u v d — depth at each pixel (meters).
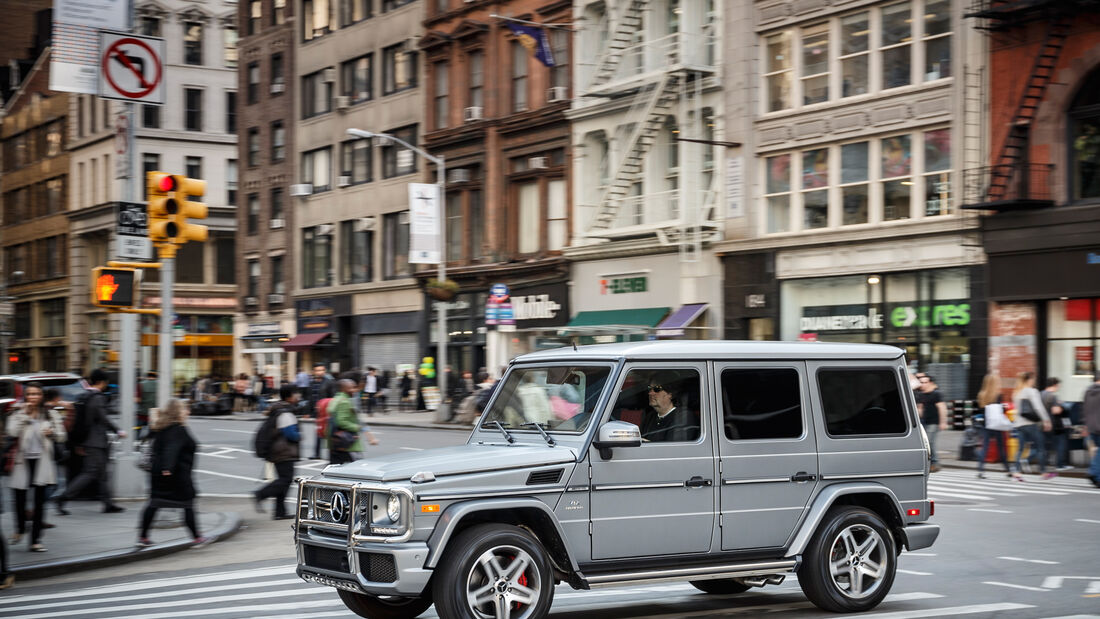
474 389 39.19
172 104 70.44
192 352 70.88
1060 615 8.81
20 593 11.13
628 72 37.12
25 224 82.88
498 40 43.59
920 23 28.92
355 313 52.12
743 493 8.55
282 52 57.41
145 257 17.61
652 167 36.81
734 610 9.15
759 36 33.12
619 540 8.09
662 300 36.06
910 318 29.06
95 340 71.62
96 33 17.02
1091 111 25.48
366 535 7.58
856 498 9.21
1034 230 26.05
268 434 16.56
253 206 60.25
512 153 42.75
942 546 12.77
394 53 49.75
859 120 30.17
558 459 7.92
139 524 14.33
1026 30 26.45
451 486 7.56
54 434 13.52
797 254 31.69
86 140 73.62
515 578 7.62
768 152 32.72
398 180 49.19
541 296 41.06
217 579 11.45
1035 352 26.28
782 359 8.88
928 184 28.72
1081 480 20.81
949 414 27.95
